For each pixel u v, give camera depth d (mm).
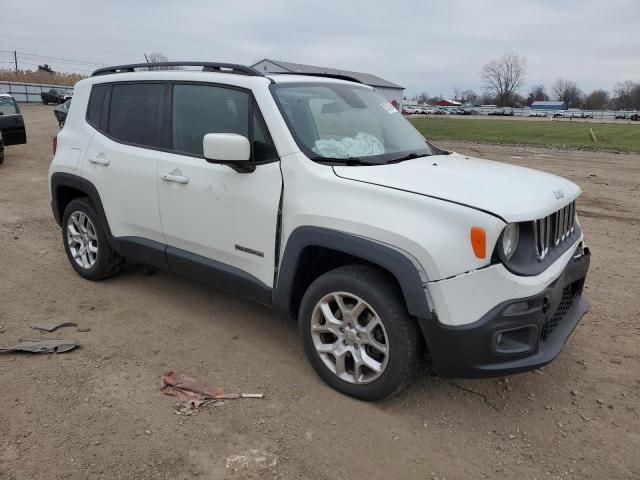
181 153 4008
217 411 3139
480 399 3312
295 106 3600
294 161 3342
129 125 4422
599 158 16891
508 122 49781
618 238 7023
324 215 3109
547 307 2932
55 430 2930
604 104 121125
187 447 2834
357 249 2967
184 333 4094
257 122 3555
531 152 18984
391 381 3043
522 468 2748
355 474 2682
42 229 7008
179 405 3188
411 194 2922
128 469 2668
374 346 3094
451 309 2766
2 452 2754
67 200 5242
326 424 3039
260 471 2684
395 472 2703
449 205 2803
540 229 3004
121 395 3271
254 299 3705
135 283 5043
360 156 3496
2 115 13477
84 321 4270
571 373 3629
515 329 2832
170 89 4141
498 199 2879
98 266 4898
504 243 2809
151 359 3709
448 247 2752
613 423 3107
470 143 23422
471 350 2793
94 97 4793
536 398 3340
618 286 5215
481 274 2740
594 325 4344
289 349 3881
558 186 3357
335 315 3293
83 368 3564
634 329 4277
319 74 4344
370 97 4336
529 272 2869
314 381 3461
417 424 3064
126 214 4430
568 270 3275
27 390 3293
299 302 3549
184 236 4008
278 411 3146
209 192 3742
